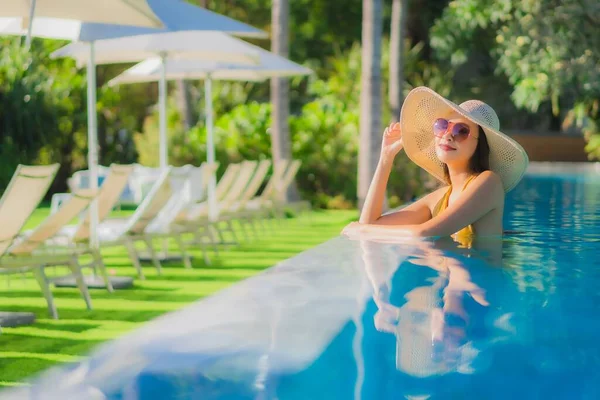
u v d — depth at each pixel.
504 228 5.98
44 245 6.83
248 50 10.12
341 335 2.73
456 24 20.84
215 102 22.56
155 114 20.41
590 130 22.62
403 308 3.13
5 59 18.52
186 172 8.51
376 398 2.12
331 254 4.42
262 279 3.74
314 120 16.45
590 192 10.70
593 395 2.18
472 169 4.89
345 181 16.19
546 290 3.47
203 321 2.95
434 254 4.37
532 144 26.94
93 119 7.72
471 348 2.57
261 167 12.06
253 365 2.42
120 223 9.34
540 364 2.45
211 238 9.59
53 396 2.20
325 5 28.91
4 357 4.77
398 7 16.02
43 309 6.39
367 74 14.09
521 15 19.03
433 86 20.88
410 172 14.73
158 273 8.37
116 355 2.56
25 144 18.70
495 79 26.50
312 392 2.16
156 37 9.73
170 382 2.28
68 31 7.78
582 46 18.64
